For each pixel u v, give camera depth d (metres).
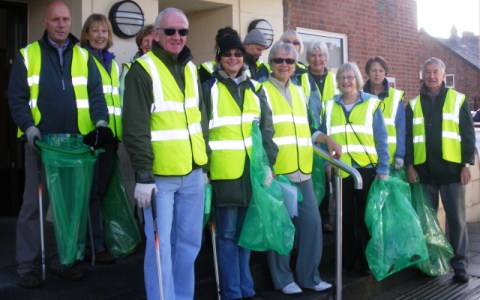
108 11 5.31
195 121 3.34
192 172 3.33
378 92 5.05
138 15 5.46
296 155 4.02
